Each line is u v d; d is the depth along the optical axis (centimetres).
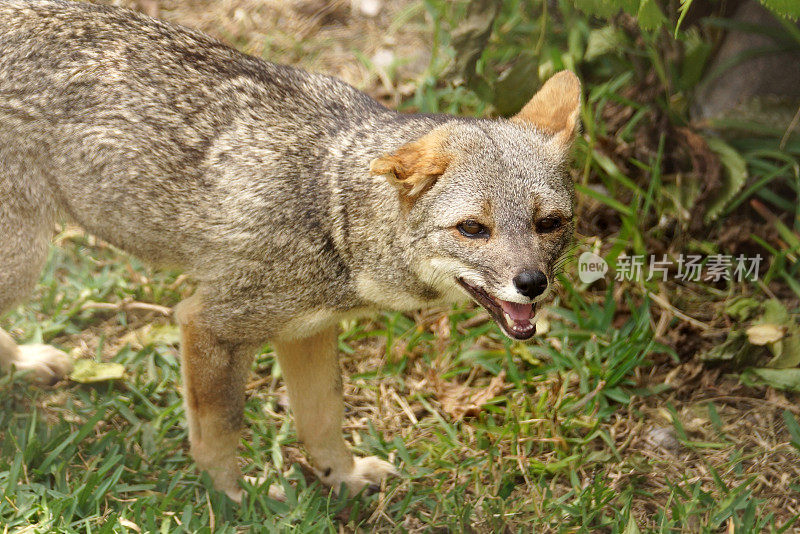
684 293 895
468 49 962
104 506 672
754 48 934
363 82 1096
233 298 666
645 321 842
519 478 741
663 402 808
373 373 831
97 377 789
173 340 850
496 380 813
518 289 591
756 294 889
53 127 673
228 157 664
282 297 660
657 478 736
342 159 655
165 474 707
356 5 1205
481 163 613
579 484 725
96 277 914
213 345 676
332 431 730
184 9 1189
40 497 664
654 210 930
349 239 647
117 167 672
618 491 721
